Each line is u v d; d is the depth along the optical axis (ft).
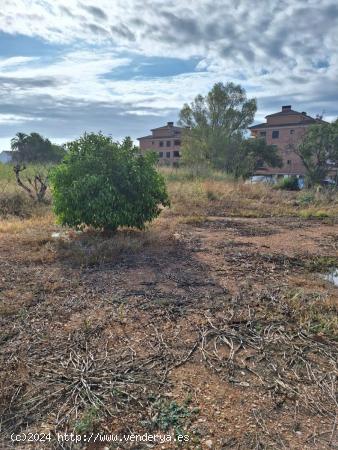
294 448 5.63
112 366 7.63
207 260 15.26
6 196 27.22
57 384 7.02
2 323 9.25
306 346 8.69
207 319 9.84
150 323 9.54
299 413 6.43
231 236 20.51
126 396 6.73
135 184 17.76
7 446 5.57
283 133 117.91
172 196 35.06
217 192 39.37
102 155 17.79
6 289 11.34
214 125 83.46
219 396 6.79
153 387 6.99
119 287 11.91
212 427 6.00
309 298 11.38
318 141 61.72
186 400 6.63
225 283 12.60
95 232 18.85
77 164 17.49
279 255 16.35
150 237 18.11
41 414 6.25
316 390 7.09
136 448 5.57
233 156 81.87
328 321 9.81
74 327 9.18
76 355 7.98
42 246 16.20
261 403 6.64
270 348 8.56
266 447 5.62
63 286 11.79
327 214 29.30
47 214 24.48
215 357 8.11
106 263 14.35
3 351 8.04
